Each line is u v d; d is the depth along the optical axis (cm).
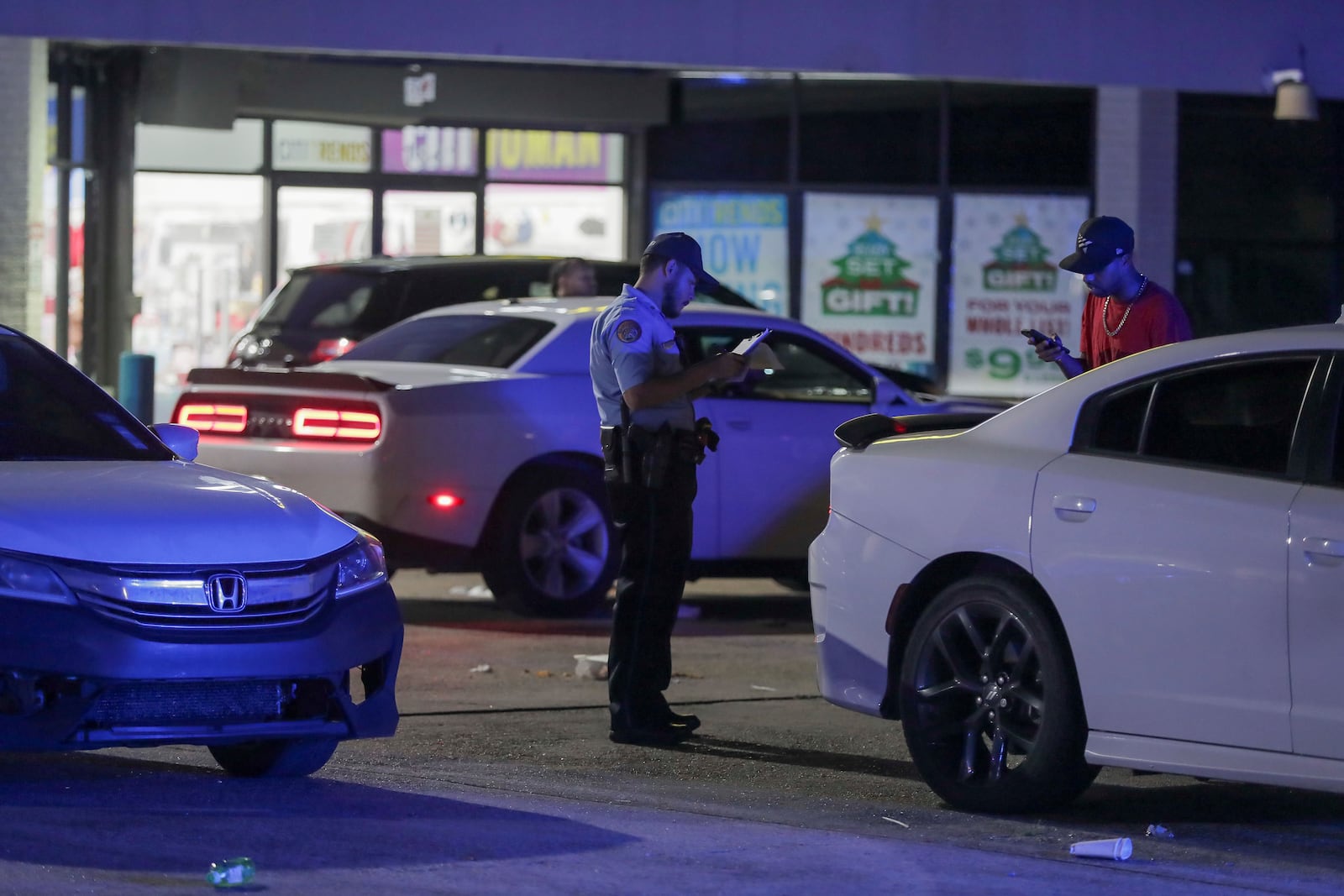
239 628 1595
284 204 5300
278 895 1358
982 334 5522
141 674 1546
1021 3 4978
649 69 5341
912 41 4928
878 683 1816
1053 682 1673
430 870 1444
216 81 5022
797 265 5466
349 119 5231
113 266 5138
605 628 2955
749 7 4825
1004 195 5494
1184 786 1912
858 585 1831
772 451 3080
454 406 2914
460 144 5384
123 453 1839
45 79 4591
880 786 1873
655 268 2083
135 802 1634
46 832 1511
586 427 3014
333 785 1758
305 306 3909
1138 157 5353
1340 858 1585
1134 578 1616
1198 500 1600
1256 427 1614
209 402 3012
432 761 1933
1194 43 5069
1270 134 5575
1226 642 1562
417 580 3625
